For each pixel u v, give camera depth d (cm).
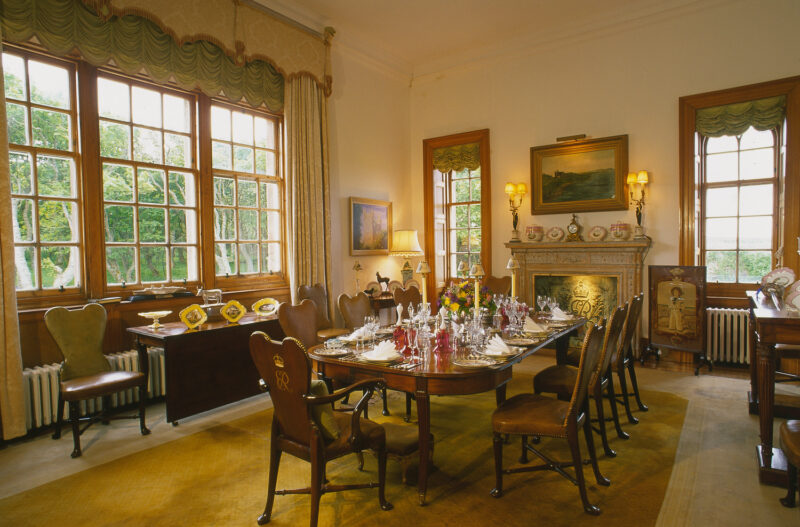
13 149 379
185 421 400
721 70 547
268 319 462
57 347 384
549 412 276
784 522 243
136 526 249
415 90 771
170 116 479
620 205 603
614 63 610
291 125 557
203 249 498
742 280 561
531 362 595
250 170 550
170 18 434
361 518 252
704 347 529
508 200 691
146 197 459
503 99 692
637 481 288
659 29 580
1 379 340
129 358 411
